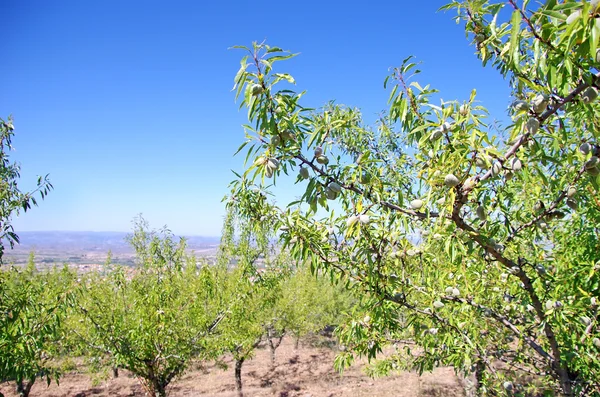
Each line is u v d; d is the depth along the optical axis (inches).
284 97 56.3
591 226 95.7
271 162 58.1
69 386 452.1
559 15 41.2
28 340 146.5
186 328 292.7
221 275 353.7
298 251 77.7
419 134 74.5
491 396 111.0
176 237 374.6
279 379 469.7
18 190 153.0
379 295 82.1
